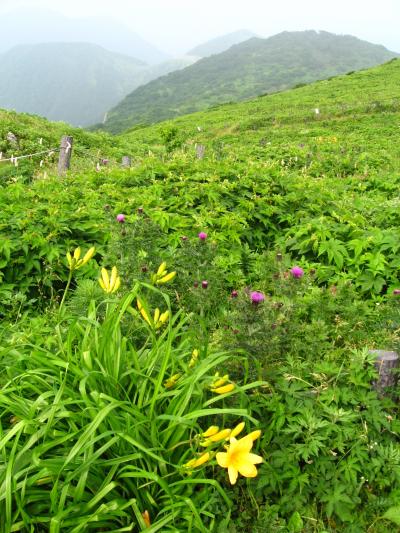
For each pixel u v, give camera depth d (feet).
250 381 9.42
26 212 18.88
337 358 11.14
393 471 8.64
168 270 13.84
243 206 23.97
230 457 6.87
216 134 106.42
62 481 6.84
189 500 6.95
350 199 27.45
